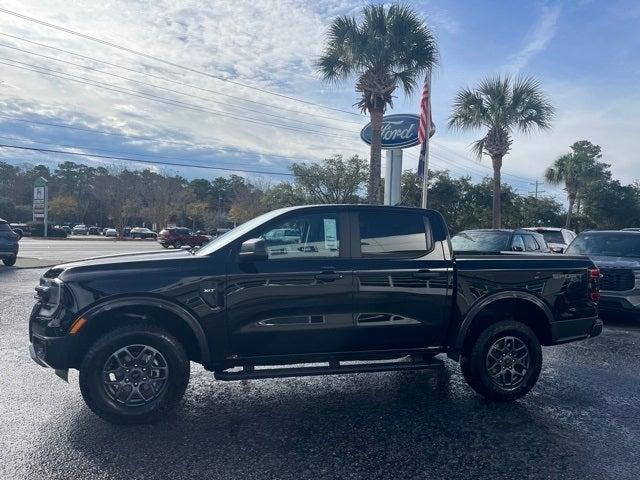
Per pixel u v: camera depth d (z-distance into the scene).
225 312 4.58
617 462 3.89
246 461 3.79
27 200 90.88
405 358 6.20
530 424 4.64
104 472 3.58
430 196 32.88
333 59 18.70
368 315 4.91
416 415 4.82
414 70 18.09
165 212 70.12
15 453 3.84
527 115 22.31
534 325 5.70
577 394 5.55
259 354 4.76
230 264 4.65
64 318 4.30
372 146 18.61
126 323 4.56
